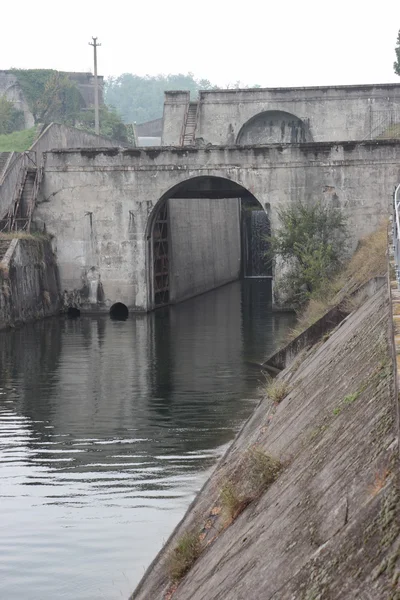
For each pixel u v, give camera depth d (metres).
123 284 45.19
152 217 45.06
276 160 42.94
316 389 14.01
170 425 21.86
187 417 22.69
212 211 64.00
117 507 15.41
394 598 4.71
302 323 31.41
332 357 15.66
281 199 43.06
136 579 12.09
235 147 43.25
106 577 12.23
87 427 21.88
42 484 17.03
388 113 55.38
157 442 20.19
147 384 27.28
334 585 5.47
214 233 64.44
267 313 45.44
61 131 51.84
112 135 85.75
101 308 45.41
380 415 7.74
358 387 10.28
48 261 44.84
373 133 55.44
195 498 14.87
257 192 43.28
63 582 12.13
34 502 15.88
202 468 17.83
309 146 42.62
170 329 40.00
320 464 8.57
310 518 7.19
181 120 57.91
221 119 57.06
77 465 18.38
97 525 14.47
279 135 57.19
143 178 44.28
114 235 44.94
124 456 19.00
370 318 14.97
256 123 57.50
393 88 55.31
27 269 42.28
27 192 46.12
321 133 56.12
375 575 5.12
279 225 43.12
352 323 17.86
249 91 56.69
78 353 33.56
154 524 14.42
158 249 48.53
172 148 43.78
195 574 9.67
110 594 11.63
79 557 13.05
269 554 7.39
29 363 31.45
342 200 42.59
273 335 37.00
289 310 43.31
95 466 18.27
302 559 6.55
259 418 18.67
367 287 22.39
